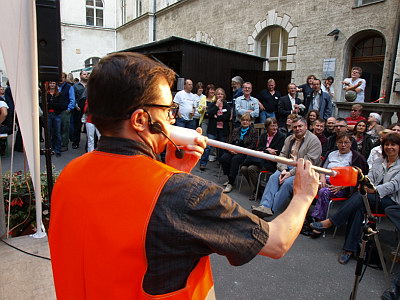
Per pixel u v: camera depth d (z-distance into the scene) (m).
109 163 0.81
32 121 2.35
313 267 3.11
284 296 2.68
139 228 0.72
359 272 1.92
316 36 8.65
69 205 0.83
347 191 3.80
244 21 10.95
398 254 3.09
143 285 0.73
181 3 14.28
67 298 0.85
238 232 0.77
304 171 1.01
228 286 2.79
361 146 4.88
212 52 8.74
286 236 0.84
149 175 0.76
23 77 2.28
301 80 9.12
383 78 7.34
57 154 7.16
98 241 0.75
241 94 7.37
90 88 0.81
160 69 0.85
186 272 0.76
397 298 2.60
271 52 10.42
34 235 2.58
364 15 7.57
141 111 0.81
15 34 2.23
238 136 5.53
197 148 0.99
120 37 21.12
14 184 2.88
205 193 0.75
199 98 6.92
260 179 5.09
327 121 5.43
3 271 2.12
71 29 20.59
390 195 3.35
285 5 9.41
